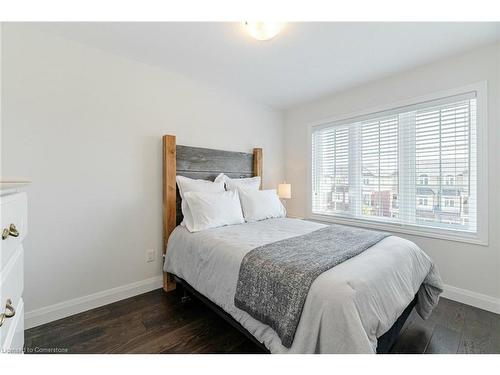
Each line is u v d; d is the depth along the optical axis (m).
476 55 1.99
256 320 1.27
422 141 2.35
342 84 2.74
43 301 1.74
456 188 2.15
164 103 2.39
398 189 2.53
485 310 1.95
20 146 1.65
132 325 1.72
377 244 1.65
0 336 0.66
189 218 2.23
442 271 2.20
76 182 1.89
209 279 1.63
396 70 2.38
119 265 2.12
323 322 0.98
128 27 1.70
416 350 1.44
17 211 0.81
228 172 2.96
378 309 1.09
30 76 1.68
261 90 2.93
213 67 2.34
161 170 2.39
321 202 3.34
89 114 1.94
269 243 1.65
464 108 2.09
